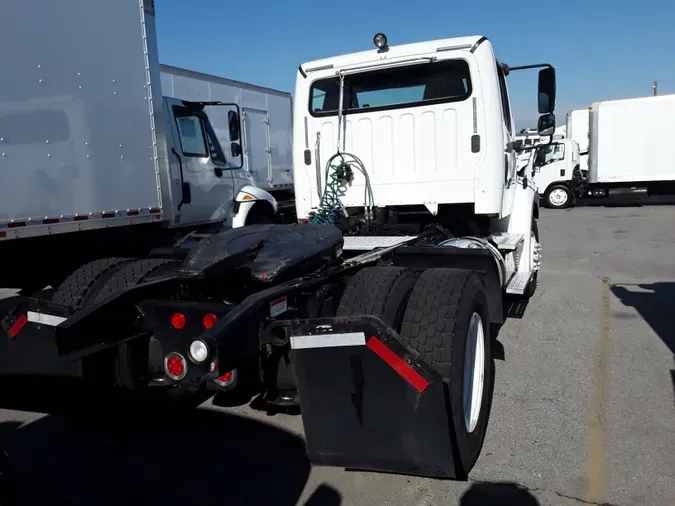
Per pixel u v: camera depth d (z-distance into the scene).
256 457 3.46
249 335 2.65
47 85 4.90
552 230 14.34
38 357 3.33
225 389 2.83
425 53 4.85
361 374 2.61
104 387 3.37
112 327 3.03
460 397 2.90
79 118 5.21
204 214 7.73
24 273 5.48
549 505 2.87
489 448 3.46
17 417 4.12
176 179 7.18
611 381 4.39
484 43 4.72
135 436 3.78
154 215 6.12
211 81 9.59
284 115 11.86
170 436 3.77
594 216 17.36
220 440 3.69
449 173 4.94
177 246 5.59
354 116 5.21
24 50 4.70
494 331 5.75
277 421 3.96
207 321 2.87
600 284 7.91
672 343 5.24
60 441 3.73
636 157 18.86
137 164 5.88
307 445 2.80
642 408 3.90
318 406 2.72
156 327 3.05
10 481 2.55
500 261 4.45
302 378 2.71
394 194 5.13
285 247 3.45
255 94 10.77
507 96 5.71
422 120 4.97
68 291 3.57
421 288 3.12
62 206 5.06
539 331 5.74
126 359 3.24
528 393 4.23
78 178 5.21
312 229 3.88
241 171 8.54
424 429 2.62
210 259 3.22
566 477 3.11
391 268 3.38
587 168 21.28
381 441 2.69
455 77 4.86
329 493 3.05
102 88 5.45
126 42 5.72
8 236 4.60
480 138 4.80
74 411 3.91
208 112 9.33
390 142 5.11
